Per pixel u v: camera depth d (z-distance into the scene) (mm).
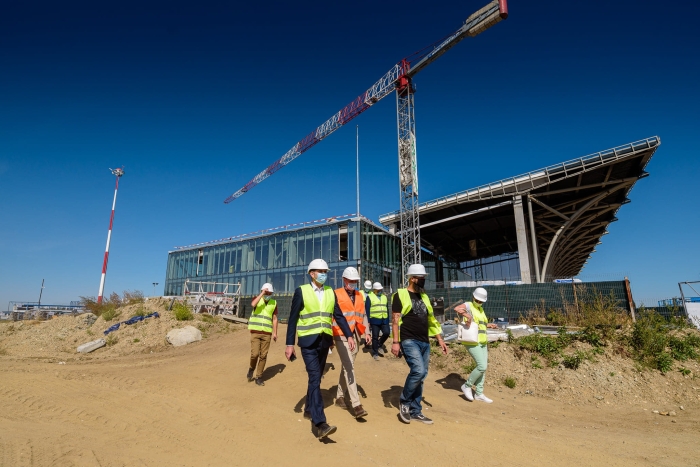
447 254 53750
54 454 3320
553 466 4184
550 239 44750
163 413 4988
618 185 32906
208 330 16547
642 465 4434
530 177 32094
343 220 33562
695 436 5875
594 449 4930
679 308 14336
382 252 36688
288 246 36062
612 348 9617
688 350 9477
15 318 34188
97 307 20531
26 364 9484
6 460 3104
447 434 4980
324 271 5070
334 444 4266
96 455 3416
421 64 42562
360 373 8906
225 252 40031
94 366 9477
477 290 7867
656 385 8469
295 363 9203
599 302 12867
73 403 5156
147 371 8375
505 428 5727
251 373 7355
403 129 43781
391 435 4703
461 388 8445
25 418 4355
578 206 36656
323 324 4863
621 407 7734
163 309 17750
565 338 10039
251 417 5090
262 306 7395
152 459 3492
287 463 3705
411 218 40156
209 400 5777
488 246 50438
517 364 9508
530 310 17359
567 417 7008
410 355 5355
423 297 5754
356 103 49188
